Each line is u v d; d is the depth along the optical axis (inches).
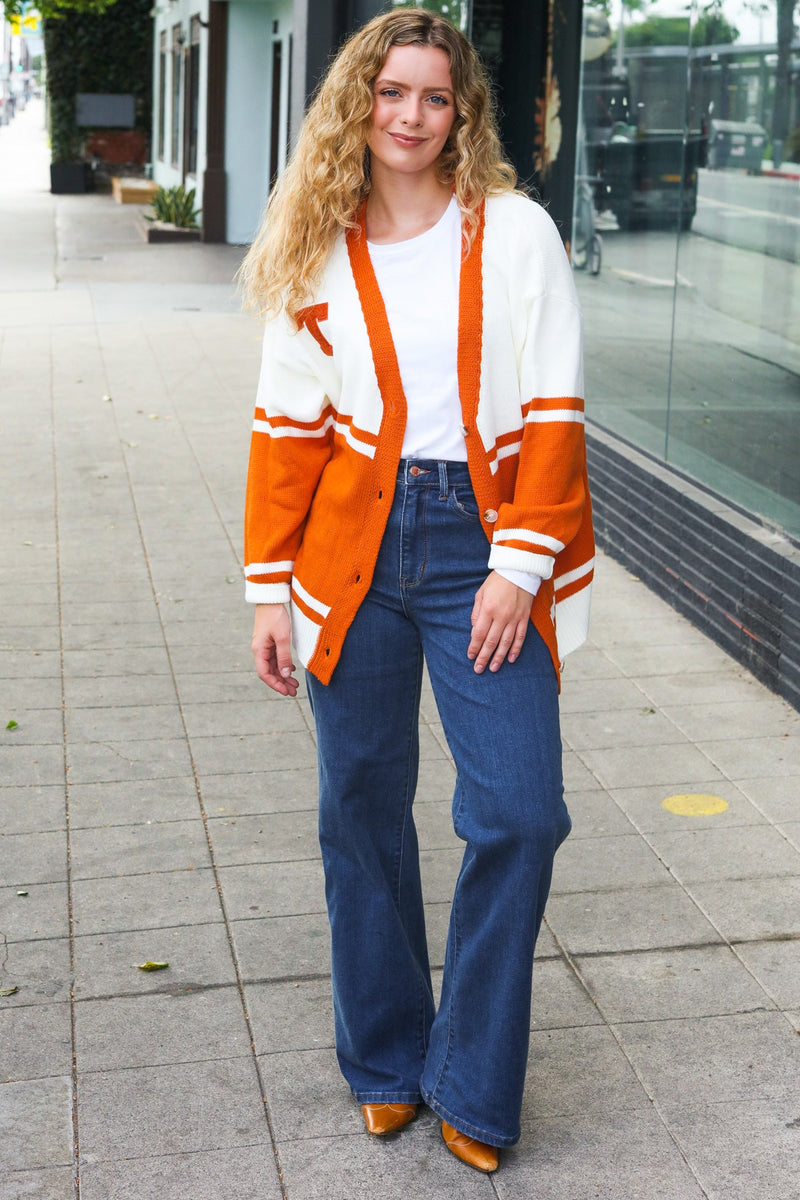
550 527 86.0
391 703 94.4
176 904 131.6
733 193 206.7
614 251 257.8
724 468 208.4
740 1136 100.7
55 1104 103.3
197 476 294.0
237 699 182.2
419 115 83.7
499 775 87.4
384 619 91.9
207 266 679.1
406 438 87.4
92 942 125.0
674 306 228.8
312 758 165.0
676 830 147.1
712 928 128.3
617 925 128.7
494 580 86.7
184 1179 95.8
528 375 86.8
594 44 265.6
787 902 132.8
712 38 215.8
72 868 138.0
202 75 807.1
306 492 94.7
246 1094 104.9
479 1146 97.3
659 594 223.5
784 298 188.4
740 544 192.7
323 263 88.0
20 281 602.9
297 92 273.0
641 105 243.8
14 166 1592.0
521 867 88.0
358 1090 102.3
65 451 313.1
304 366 91.5
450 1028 96.3
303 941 125.6
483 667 88.4
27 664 192.5
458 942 93.6
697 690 185.6
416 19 84.4
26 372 402.0
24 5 1061.1
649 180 238.7
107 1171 96.4
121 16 1184.8
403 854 100.3
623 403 253.1
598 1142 100.0
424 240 86.4
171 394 376.2
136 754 164.9
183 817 149.3
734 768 161.9
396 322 85.9
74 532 254.2
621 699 182.4
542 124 271.1
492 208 86.4
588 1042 111.6
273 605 96.7
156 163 1174.3
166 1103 103.7
